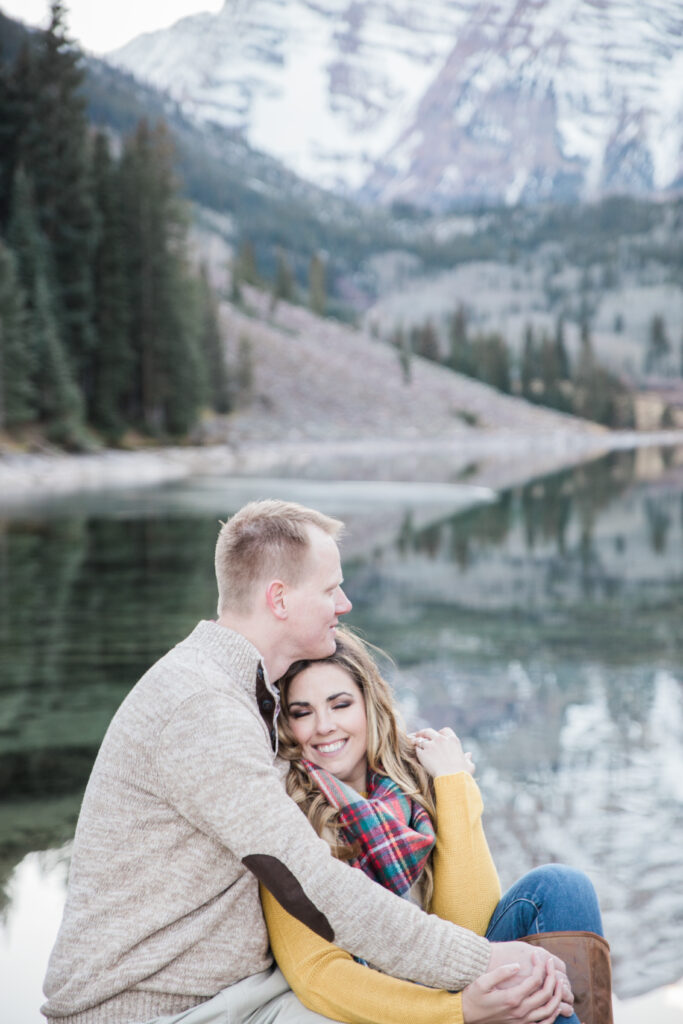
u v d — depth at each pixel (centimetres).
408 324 18700
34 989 235
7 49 8969
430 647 775
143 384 5250
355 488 2673
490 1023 162
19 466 3406
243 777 154
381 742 187
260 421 6788
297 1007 166
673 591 1078
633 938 282
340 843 177
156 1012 158
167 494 2488
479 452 6031
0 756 470
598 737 524
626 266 19750
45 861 329
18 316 3941
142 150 5712
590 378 12494
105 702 579
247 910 163
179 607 913
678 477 3469
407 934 158
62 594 992
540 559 1340
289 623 175
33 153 4869
